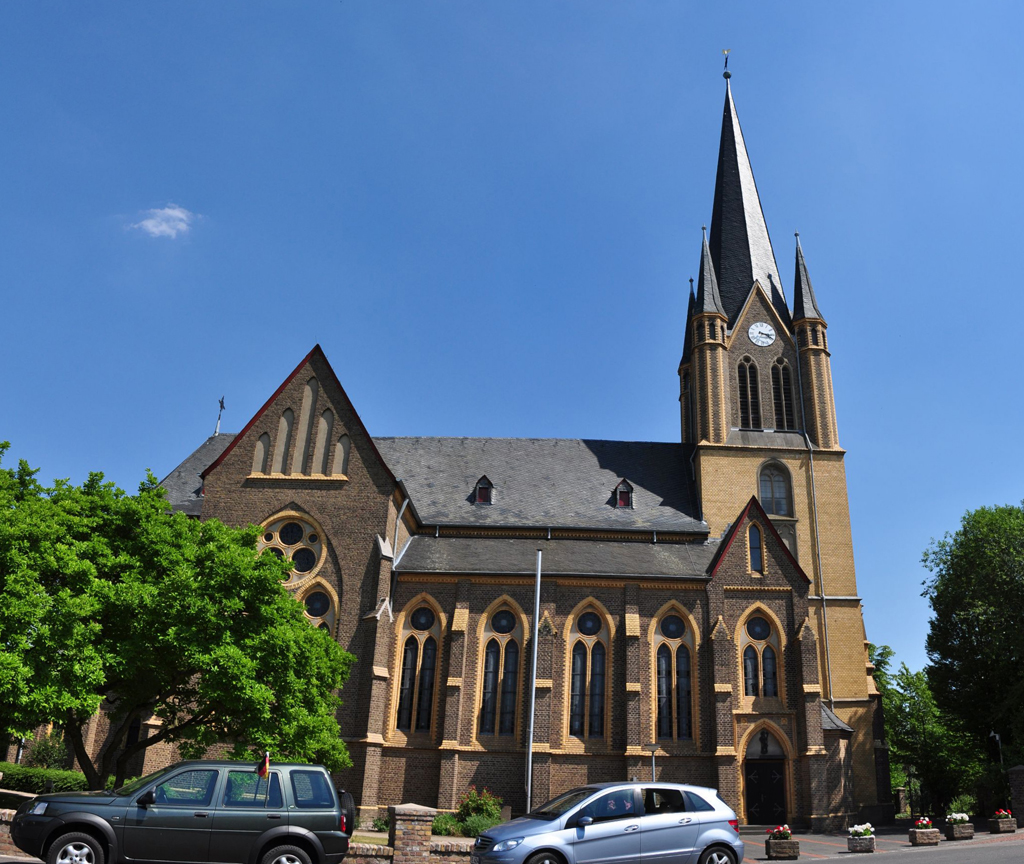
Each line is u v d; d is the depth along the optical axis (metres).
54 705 25.47
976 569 56.84
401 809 21.11
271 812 17.08
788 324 61.19
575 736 43.41
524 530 51.72
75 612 26.08
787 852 28.92
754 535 46.81
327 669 34.12
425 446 59.69
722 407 56.94
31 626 25.80
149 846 16.38
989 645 53.69
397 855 20.70
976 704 58.66
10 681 24.30
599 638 45.31
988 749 59.16
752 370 59.19
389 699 43.84
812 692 42.91
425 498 54.31
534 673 41.91
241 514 45.88
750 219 65.88
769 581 45.69
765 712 43.28
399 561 46.97
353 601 44.12
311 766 18.03
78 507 30.72
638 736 42.44
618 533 52.06
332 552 45.16
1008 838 32.47
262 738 28.88
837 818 41.44
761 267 63.81
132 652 27.70
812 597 52.72
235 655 28.02
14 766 42.50
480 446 59.81
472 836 37.00
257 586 30.19
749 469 55.47
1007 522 56.22
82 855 16.06
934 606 61.62
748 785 42.31
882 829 43.91
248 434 47.50
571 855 17.92
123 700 31.47
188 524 33.22
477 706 43.47
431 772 42.47
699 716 43.56
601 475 57.22
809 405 57.78
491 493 54.56
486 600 45.62
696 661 44.53
